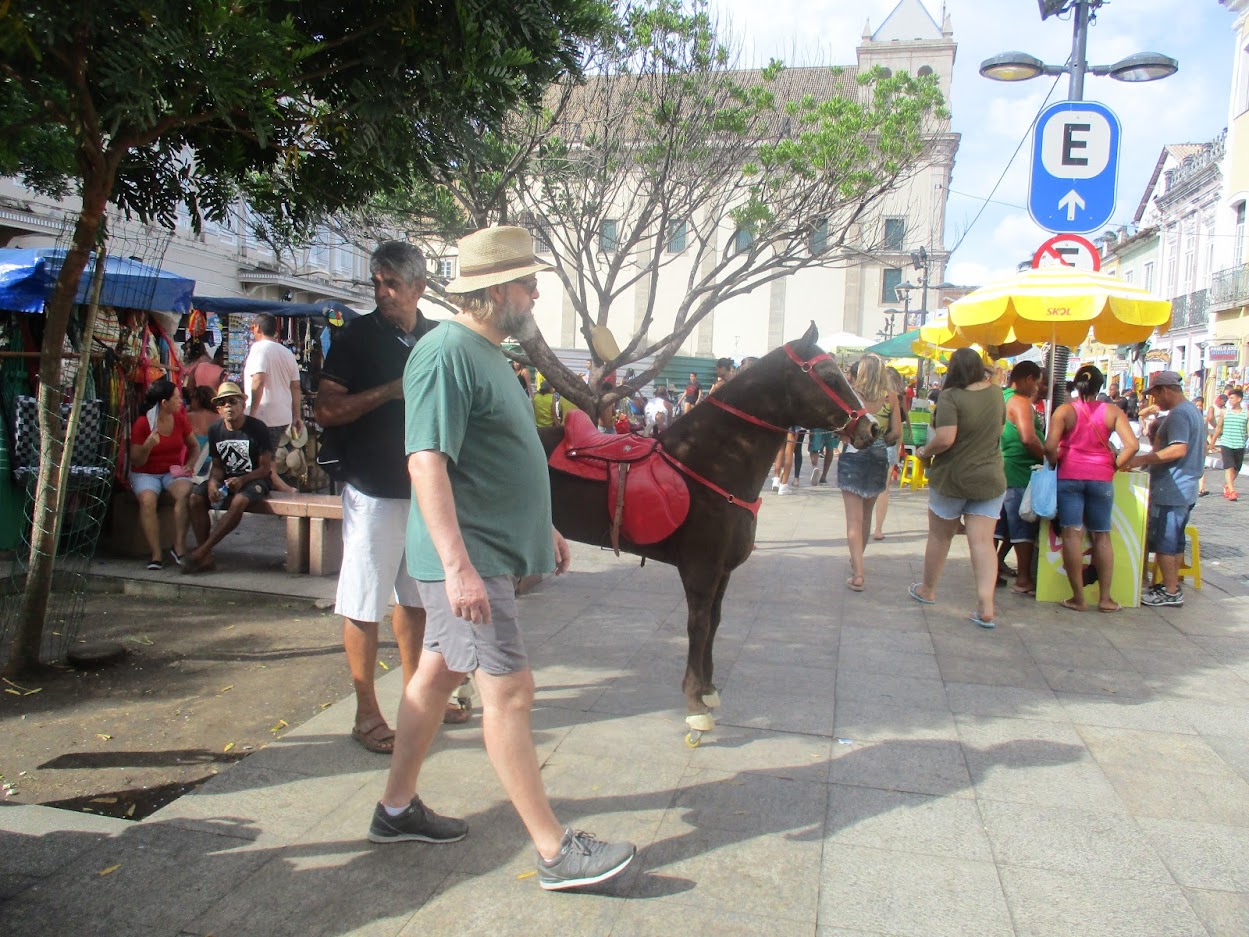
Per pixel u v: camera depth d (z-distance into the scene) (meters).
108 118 3.02
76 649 4.85
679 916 2.71
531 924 2.65
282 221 4.61
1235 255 29.06
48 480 4.48
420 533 2.77
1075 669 5.06
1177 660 5.25
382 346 3.64
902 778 3.64
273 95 3.08
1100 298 6.01
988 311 6.32
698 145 7.61
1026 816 3.36
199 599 6.02
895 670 4.98
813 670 4.95
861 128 7.99
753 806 3.39
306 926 2.61
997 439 5.82
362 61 3.57
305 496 6.57
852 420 3.82
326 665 4.86
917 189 21.47
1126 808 3.43
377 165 4.01
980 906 2.79
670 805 3.38
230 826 3.13
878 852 3.09
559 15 3.82
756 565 7.70
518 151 6.96
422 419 2.58
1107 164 6.61
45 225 12.35
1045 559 6.57
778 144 8.12
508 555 2.74
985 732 4.14
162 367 8.09
